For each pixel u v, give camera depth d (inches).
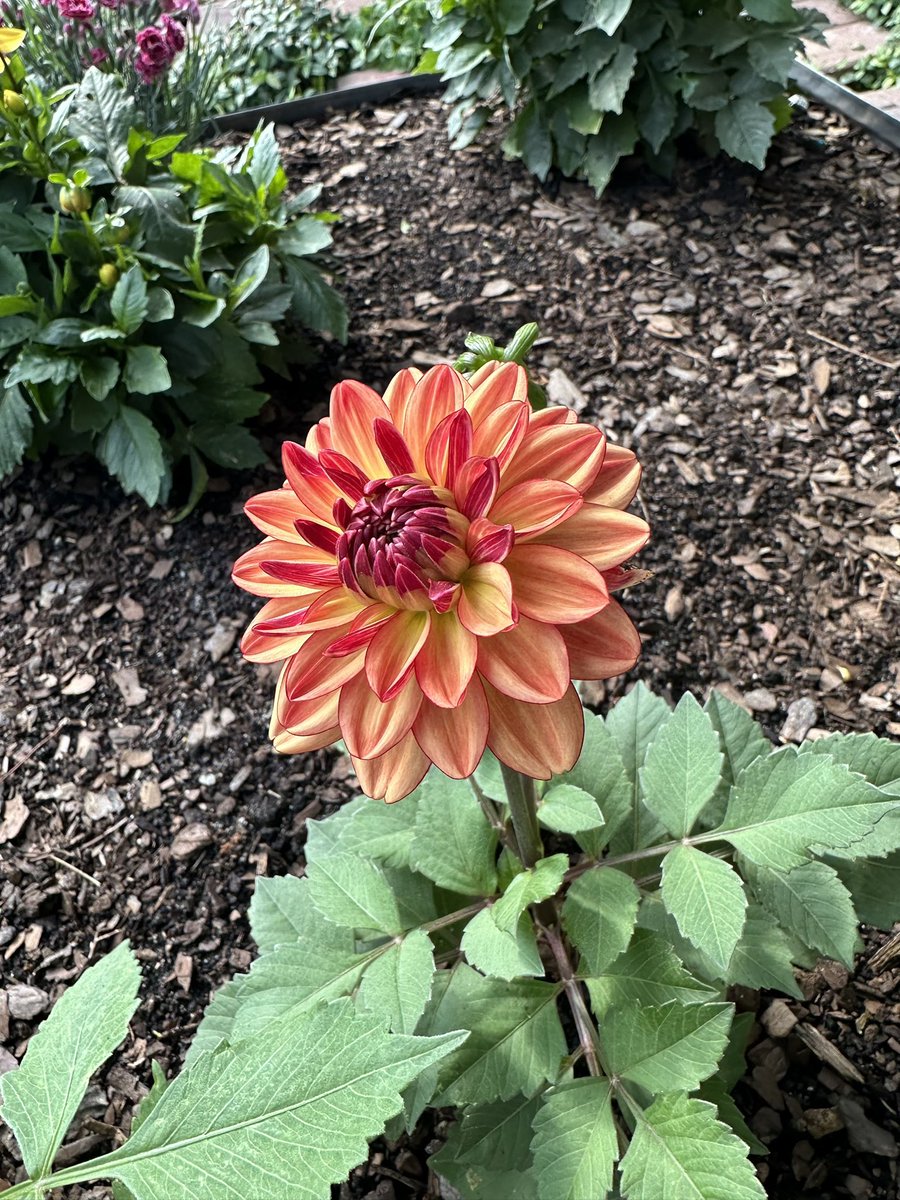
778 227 34.8
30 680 25.7
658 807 14.4
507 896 13.5
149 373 26.1
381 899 14.6
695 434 28.9
